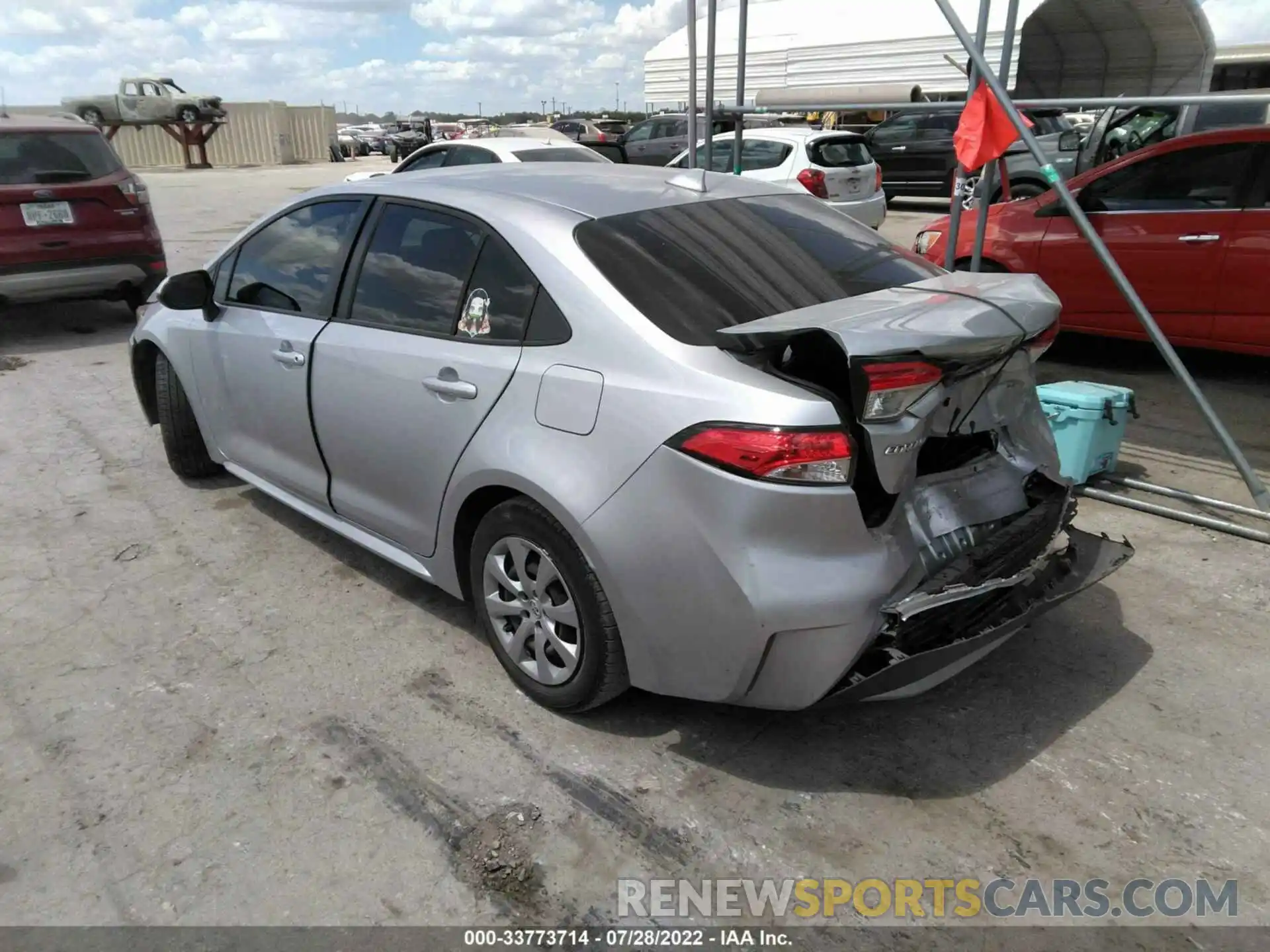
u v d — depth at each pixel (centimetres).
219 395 411
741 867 237
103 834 248
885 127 1647
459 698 305
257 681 315
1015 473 294
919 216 1596
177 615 357
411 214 329
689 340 250
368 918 222
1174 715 293
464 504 299
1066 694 304
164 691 309
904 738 284
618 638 264
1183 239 599
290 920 222
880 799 259
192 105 3244
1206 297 600
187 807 257
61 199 751
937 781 266
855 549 237
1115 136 1152
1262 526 416
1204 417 391
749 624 236
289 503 396
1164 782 264
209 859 240
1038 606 279
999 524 283
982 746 279
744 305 266
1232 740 281
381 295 331
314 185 2356
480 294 296
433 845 244
